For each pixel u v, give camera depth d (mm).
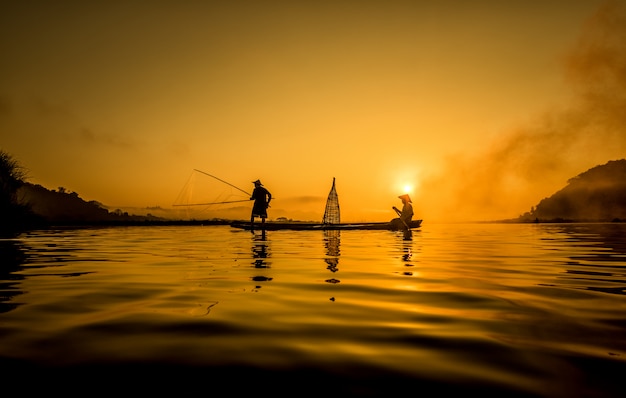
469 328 2594
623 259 6766
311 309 3121
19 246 9156
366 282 4379
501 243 10953
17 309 3102
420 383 1741
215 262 6227
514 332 2500
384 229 19109
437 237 14039
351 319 2822
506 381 1760
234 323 2703
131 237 13188
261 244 10164
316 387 1696
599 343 2273
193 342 2295
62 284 4223
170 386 1702
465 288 4031
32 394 1625
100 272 5117
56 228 19594
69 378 1784
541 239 12906
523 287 4066
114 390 1663
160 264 5945
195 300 3441
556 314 2951
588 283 4316
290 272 5152
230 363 1972
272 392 1646
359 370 1887
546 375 1824
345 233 16609
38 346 2219
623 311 3033
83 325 2645
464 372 1864
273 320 2789
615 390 1666
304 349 2182
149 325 2645
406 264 6059
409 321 2768
